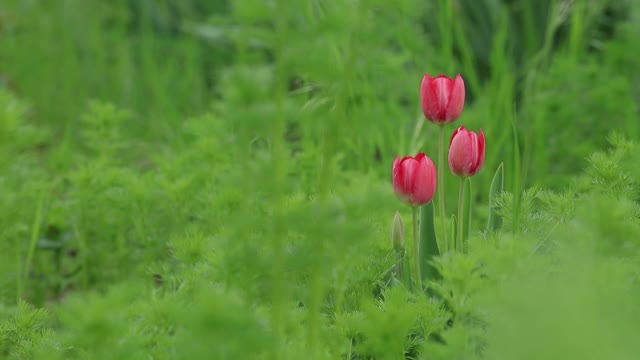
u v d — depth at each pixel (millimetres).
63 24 9328
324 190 5160
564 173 6336
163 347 5262
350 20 5090
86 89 8547
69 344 5312
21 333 5402
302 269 5164
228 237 5180
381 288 5492
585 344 5043
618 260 5266
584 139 6371
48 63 8984
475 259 5223
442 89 5508
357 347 5316
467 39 7629
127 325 5230
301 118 5121
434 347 5223
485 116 6391
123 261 5930
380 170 6133
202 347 5117
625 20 7629
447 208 6098
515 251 5211
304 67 5098
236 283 5230
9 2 10320
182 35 9594
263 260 5148
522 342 5062
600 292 5180
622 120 6344
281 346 5176
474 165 5477
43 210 5961
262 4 5078
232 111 5078
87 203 5922
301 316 5262
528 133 6262
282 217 5133
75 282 6020
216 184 5863
